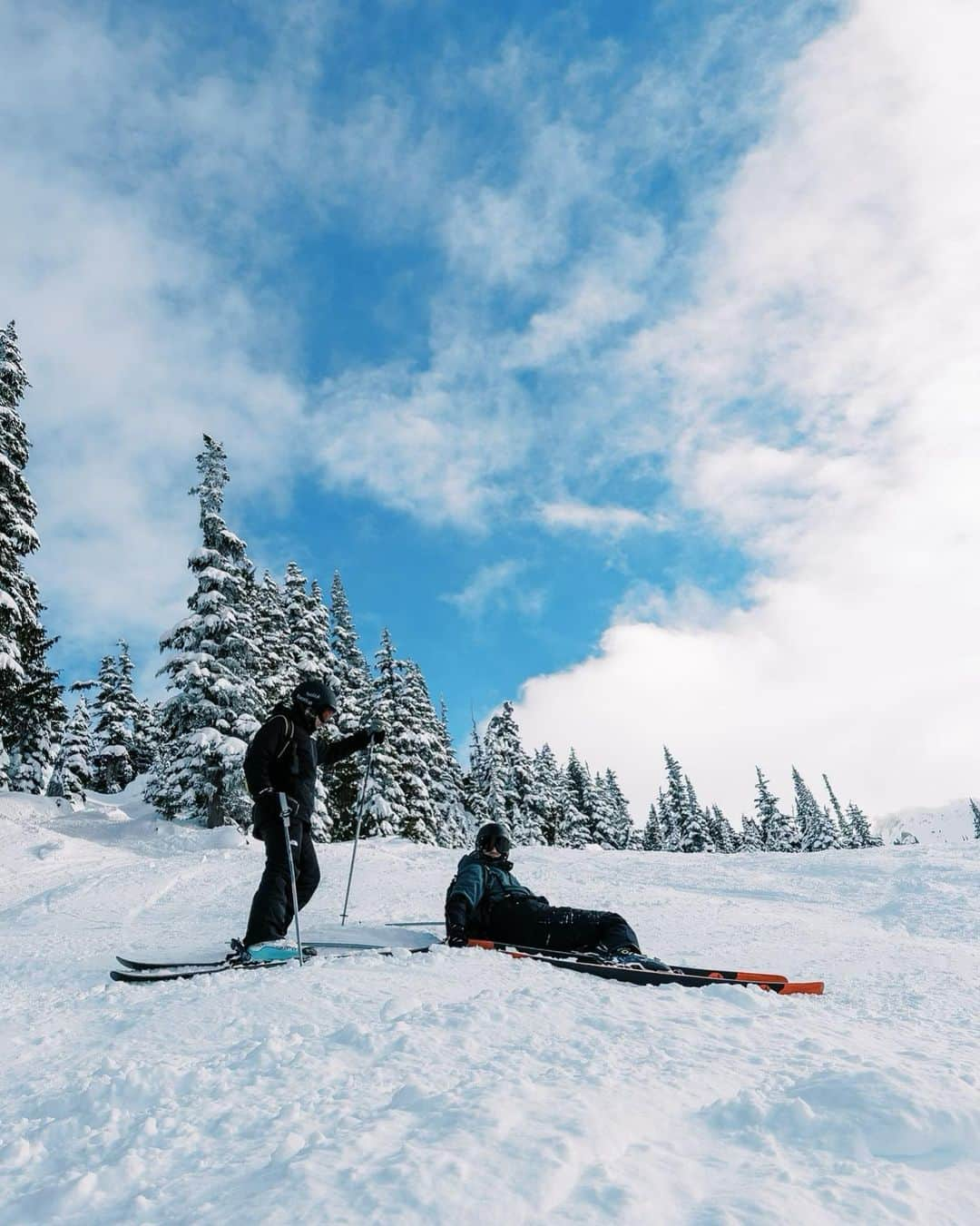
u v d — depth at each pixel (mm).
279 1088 2244
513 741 44594
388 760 33000
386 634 37188
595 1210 1389
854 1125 1722
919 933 7277
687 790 61094
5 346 22516
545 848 17688
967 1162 1612
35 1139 2082
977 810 94938
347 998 3303
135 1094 2312
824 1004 3404
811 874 12688
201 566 26109
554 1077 2121
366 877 11070
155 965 4434
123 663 46875
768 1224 1330
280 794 4805
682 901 8984
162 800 26484
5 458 21297
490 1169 1514
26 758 31844
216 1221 1421
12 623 20906
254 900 4680
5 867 15211
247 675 25703
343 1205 1409
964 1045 2586
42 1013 3695
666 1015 2980
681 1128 1802
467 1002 3100
